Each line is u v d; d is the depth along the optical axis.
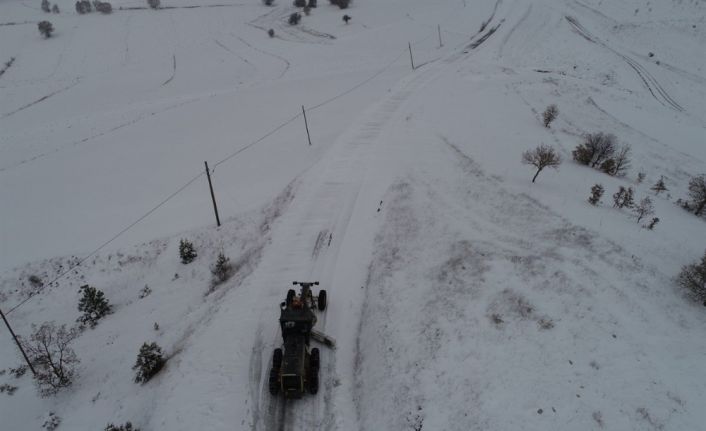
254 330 14.05
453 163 24.95
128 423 11.28
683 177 28.16
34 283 24.91
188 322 16.06
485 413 9.58
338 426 10.89
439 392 10.52
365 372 12.36
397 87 44.84
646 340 11.11
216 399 11.48
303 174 27.33
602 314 11.97
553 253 15.05
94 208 31.64
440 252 16.61
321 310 14.69
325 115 42.59
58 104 65.81
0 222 31.17
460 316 12.77
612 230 16.47
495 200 20.17
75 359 17.14
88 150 43.97
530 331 11.64
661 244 15.91
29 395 16.27
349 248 18.33
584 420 9.11
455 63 54.66
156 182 34.56
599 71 54.53
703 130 39.72
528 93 43.44
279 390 11.55
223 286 18.30
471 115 34.12
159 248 25.62
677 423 8.90
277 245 18.86
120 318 20.25
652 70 55.16
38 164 42.19
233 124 45.69
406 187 22.55
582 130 34.34
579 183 22.20
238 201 28.64
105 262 25.41
